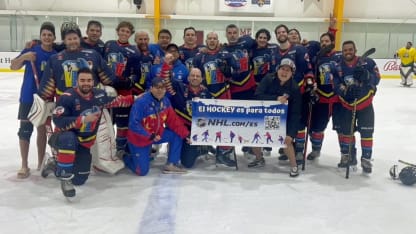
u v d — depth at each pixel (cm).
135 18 1877
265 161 503
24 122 419
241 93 501
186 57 522
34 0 1848
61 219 324
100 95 385
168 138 438
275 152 551
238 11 1877
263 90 443
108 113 433
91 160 405
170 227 312
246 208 352
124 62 462
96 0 1862
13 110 845
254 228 314
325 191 398
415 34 1888
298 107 434
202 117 441
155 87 411
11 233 300
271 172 458
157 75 461
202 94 459
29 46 427
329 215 341
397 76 1816
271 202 367
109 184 406
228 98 480
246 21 1877
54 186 397
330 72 477
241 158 517
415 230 316
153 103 417
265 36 492
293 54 469
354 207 359
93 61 407
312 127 500
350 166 469
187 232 305
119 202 360
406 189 408
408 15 1883
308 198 378
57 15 1834
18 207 346
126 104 417
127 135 438
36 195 373
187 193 385
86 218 326
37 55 415
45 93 402
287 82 433
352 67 443
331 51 479
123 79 462
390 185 419
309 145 590
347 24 1889
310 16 1891
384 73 1816
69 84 399
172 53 471
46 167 414
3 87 1225
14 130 653
